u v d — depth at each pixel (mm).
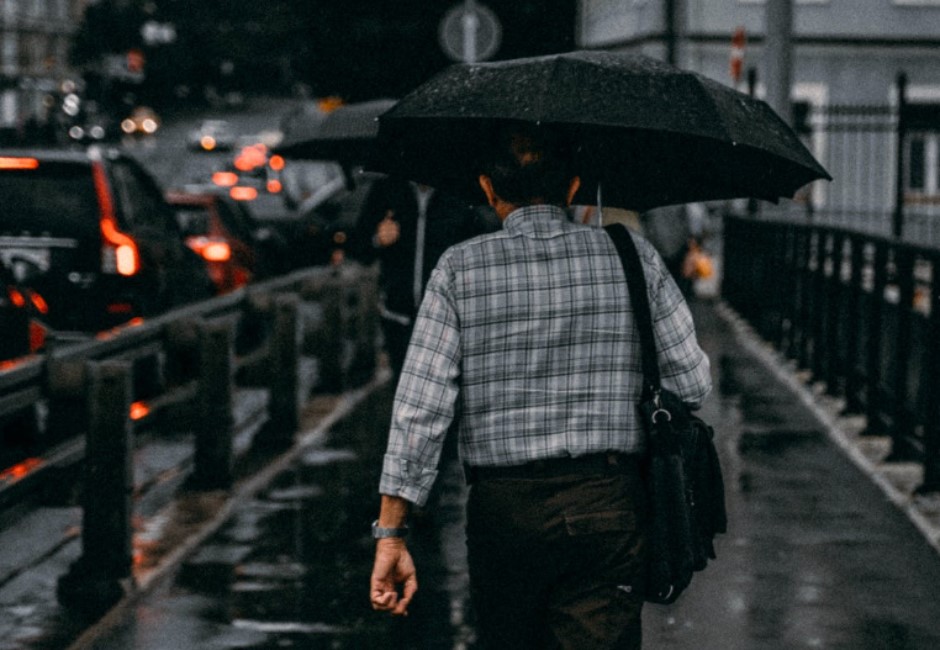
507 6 48188
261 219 35156
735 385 19062
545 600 5402
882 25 42594
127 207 17062
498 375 5297
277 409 14781
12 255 16188
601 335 5324
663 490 5309
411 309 10953
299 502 12109
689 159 6051
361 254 11289
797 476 13164
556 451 5277
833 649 8258
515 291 5297
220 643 8320
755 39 41688
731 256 29656
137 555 10266
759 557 10273
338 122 11000
